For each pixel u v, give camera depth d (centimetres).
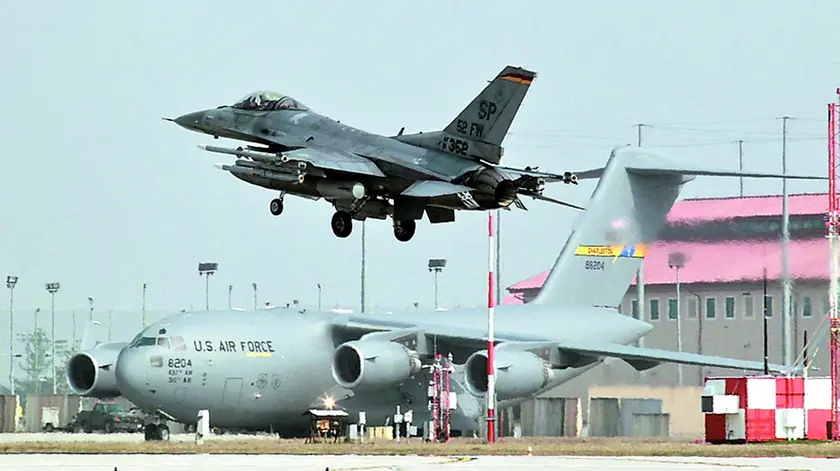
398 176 13288
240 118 14212
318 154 12925
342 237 13600
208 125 14350
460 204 13200
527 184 13000
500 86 13112
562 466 11331
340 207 13312
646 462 11994
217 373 17362
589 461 12106
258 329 17875
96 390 17700
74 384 17812
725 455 13262
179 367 17100
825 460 12406
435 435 17662
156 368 17000
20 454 13162
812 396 15762
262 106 14162
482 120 13175
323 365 18350
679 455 13350
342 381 17912
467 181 13038
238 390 17612
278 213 13125
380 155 13375
